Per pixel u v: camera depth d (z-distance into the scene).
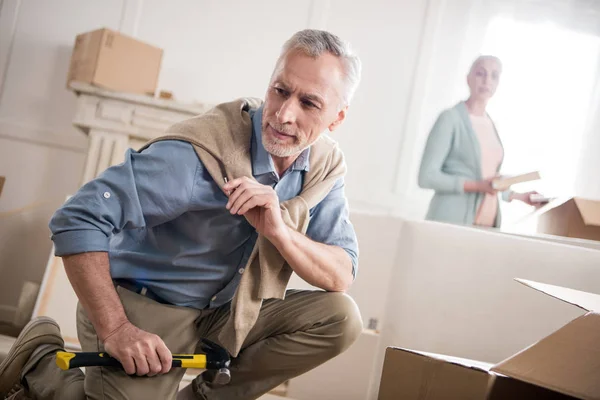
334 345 1.58
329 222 1.67
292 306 1.61
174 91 3.84
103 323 1.36
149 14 3.84
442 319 2.47
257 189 1.44
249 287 1.53
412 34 4.01
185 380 2.42
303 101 1.47
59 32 3.75
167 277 1.55
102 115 3.35
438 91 4.00
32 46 3.72
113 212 1.40
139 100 3.35
